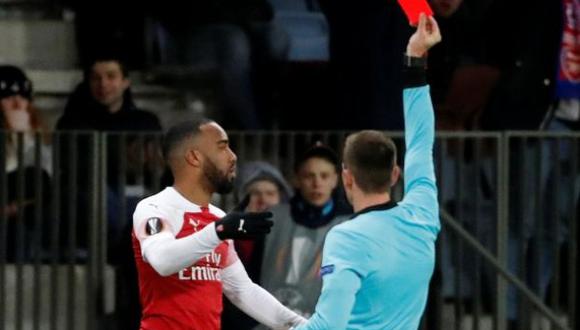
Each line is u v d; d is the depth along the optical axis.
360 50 34.97
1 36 38.00
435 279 31.91
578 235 33.22
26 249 32.12
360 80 35.09
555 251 32.38
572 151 32.31
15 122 35.38
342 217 30.53
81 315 32.28
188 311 20.91
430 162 20.52
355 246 19.77
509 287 32.44
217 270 21.27
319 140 31.95
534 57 35.53
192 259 19.73
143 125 34.31
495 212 32.31
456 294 32.00
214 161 21.05
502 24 35.69
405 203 20.31
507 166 32.22
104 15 37.53
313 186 30.36
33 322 31.95
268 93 36.88
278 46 36.69
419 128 20.52
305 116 36.31
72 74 37.44
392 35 34.75
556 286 32.41
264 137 31.95
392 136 31.47
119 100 34.34
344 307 19.53
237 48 37.03
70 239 31.75
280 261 30.36
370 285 19.80
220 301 21.38
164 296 20.89
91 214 31.70
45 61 37.59
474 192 32.22
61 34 37.81
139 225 20.42
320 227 30.42
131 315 30.69
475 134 31.98
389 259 19.86
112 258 31.81
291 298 30.25
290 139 31.91
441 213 31.75
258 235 19.59
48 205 31.91
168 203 20.92
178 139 21.08
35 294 31.88
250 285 21.81
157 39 37.47
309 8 36.19
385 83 34.84
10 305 32.38
